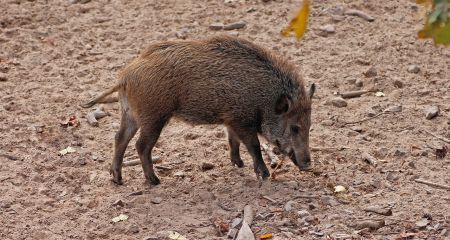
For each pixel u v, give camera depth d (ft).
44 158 41.60
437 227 33.63
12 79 51.78
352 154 42.19
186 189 38.50
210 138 45.01
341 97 50.01
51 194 37.91
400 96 50.01
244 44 38.83
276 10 62.64
